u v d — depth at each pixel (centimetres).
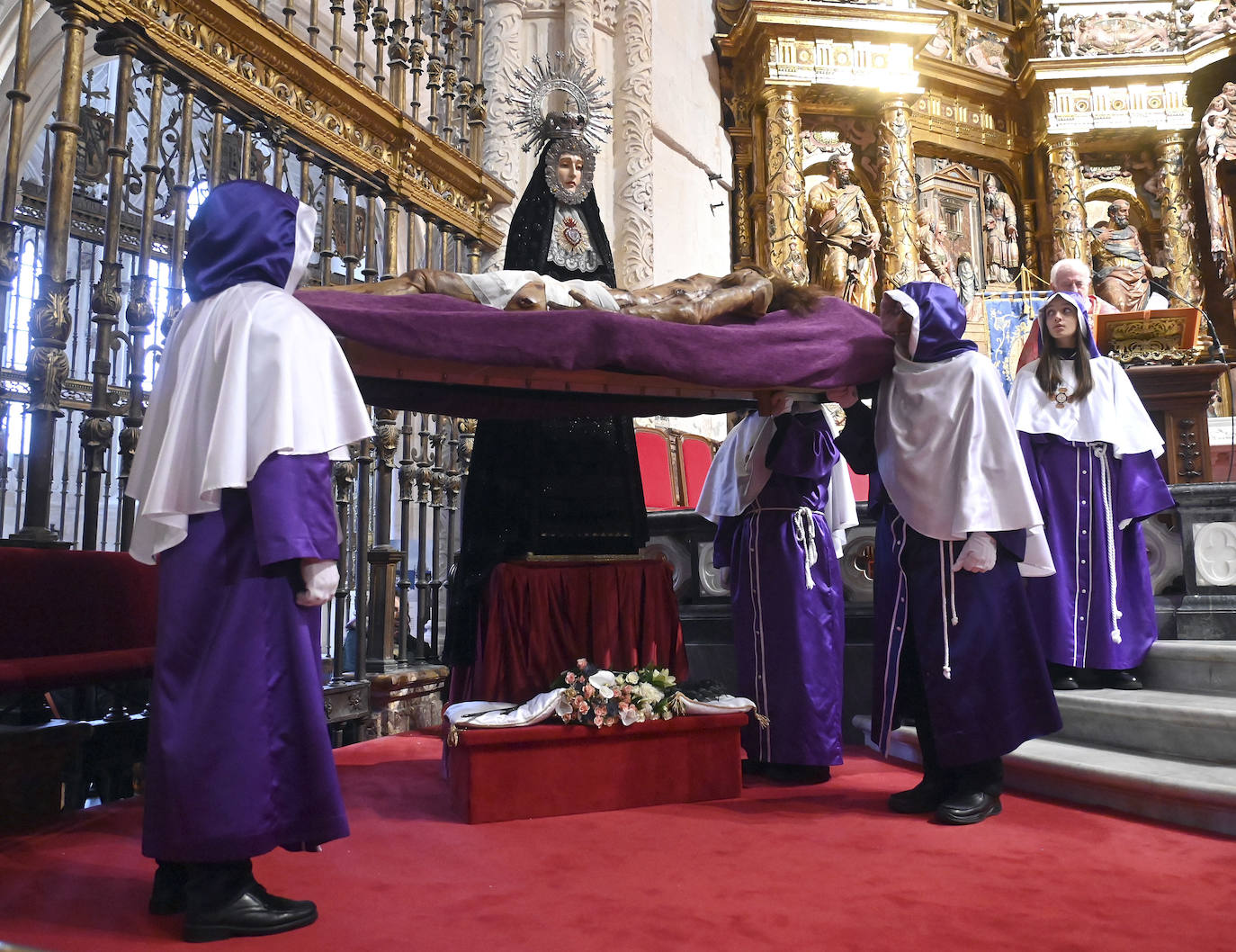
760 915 236
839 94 1065
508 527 427
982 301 944
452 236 683
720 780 374
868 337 374
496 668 393
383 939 220
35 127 826
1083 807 353
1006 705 332
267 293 247
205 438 236
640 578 417
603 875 272
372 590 549
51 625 342
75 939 221
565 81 478
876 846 302
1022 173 1188
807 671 409
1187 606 472
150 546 246
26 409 374
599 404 422
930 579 345
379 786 396
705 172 1036
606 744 357
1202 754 359
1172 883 261
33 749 340
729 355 348
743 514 439
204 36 450
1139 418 452
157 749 224
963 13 1180
